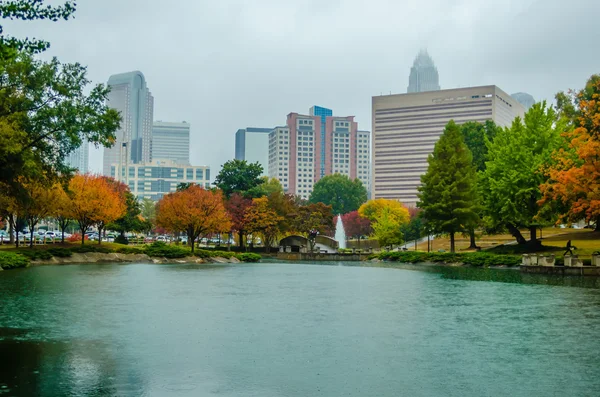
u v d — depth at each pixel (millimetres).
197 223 86562
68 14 19453
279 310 27969
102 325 23078
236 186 128250
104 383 14953
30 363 16891
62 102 42656
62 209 74875
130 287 38781
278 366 16766
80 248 70875
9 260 55344
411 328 22922
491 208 72250
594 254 53188
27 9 18750
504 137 79438
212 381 15219
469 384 15055
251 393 14227
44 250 66062
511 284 42969
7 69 39625
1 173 42656
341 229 154625
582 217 53656
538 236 97062
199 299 32406
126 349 18781
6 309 27281
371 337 21016
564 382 15219
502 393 14312
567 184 52250
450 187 75812
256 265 75812
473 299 32812
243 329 22484
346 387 14766
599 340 20484
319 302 31391
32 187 56531
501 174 71500
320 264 79125
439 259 73875
